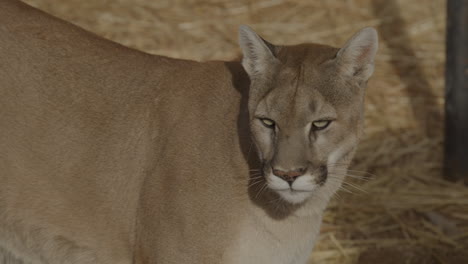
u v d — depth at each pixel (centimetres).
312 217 1167
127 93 1207
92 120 1203
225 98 1157
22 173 1212
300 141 1059
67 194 1209
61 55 1227
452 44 1838
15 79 1212
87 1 2381
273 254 1159
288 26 2383
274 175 1067
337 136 1083
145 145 1185
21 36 1230
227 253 1132
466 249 1648
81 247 1234
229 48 2245
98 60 1229
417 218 1741
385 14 2488
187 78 1194
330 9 2489
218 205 1121
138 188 1188
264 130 1080
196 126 1152
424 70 2266
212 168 1127
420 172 1898
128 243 1211
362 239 1672
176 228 1133
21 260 1298
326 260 1614
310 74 1072
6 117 1207
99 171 1197
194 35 2294
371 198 1784
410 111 2108
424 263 1609
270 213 1130
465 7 1825
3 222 1232
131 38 2245
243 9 2452
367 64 1100
